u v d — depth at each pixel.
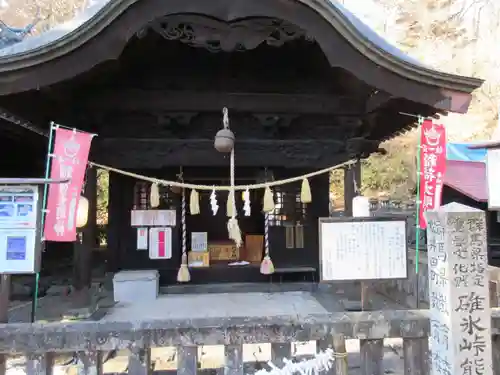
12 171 9.16
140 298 7.71
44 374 3.45
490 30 19.84
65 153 5.26
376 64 5.50
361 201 5.91
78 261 6.83
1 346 3.40
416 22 20.53
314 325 3.64
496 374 3.78
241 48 5.48
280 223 8.51
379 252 4.52
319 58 6.76
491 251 12.50
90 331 3.45
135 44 6.16
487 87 19.36
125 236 8.26
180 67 6.86
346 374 3.66
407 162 20.08
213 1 5.16
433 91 5.66
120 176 8.28
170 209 8.34
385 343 6.43
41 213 3.96
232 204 6.66
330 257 4.48
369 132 7.51
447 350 3.56
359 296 7.33
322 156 7.59
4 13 17.02
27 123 6.17
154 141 7.20
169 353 5.89
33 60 4.96
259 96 6.90
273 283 8.37
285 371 3.53
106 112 6.83
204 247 8.46
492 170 6.09
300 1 5.18
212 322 3.58
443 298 3.65
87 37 5.00
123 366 5.44
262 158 7.48
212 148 7.29
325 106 7.01
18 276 8.49
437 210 3.82
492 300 5.49
